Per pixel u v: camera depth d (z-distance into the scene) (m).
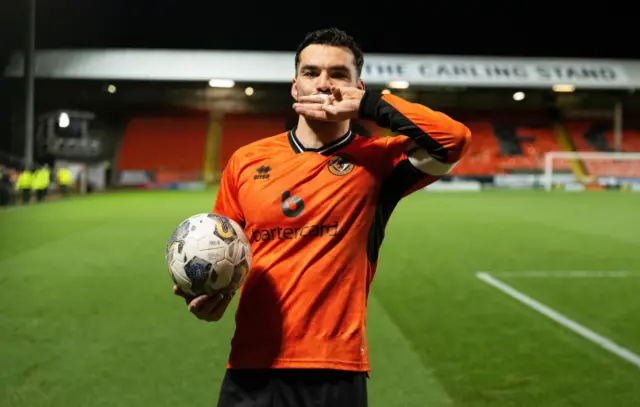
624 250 9.16
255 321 1.78
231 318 5.23
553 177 29.41
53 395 3.51
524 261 8.17
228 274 1.70
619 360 4.15
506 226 12.33
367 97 1.71
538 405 3.40
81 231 11.34
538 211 15.90
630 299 5.96
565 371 3.94
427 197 22.03
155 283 6.67
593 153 29.55
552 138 32.41
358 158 1.82
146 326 4.95
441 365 4.05
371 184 1.81
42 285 6.55
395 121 1.68
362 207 1.79
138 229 11.69
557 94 29.94
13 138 28.25
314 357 1.72
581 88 27.80
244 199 1.84
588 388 3.65
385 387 3.66
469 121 33.31
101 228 11.84
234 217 1.95
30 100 18.78
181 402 3.43
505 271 7.45
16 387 3.62
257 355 1.76
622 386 3.69
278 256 1.78
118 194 23.97
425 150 1.76
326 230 1.77
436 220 13.55
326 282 1.75
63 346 4.41
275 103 32.03
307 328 1.74
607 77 27.98
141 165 29.69
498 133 32.50
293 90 1.96
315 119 1.73
